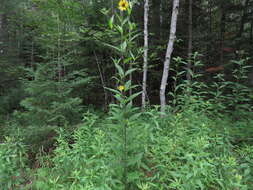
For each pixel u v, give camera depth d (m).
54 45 4.46
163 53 6.74
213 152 2.29
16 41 8.14
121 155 1.89
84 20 5.36
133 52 5.00
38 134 3.64
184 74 6.95
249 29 7.39
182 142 2.30
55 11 4.94
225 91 5.20
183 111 3.21
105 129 2.92
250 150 2.28
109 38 4.77
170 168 1.95
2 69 6.68
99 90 6.03
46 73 4.05
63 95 3.92
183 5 7.09
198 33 7.40
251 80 5.15
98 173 1.98
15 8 7.41
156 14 6.88
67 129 3.45
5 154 2.28
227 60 7.12
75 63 5.35
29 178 2.47
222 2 7.11
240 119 3.35
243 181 1.87
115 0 5.40
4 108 6.15
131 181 1.90
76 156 2.36
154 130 2.70
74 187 1.98
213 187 1.79
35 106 3.73
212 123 2.98
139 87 6.82
